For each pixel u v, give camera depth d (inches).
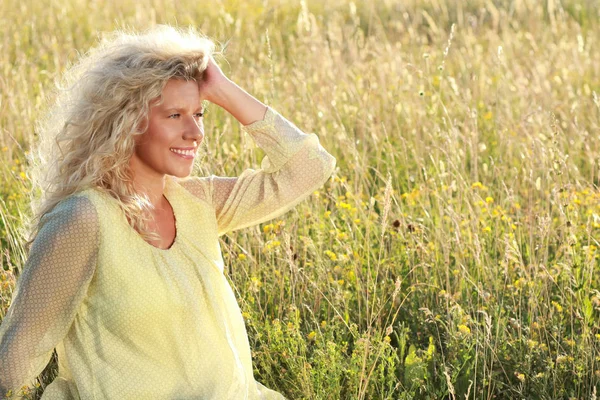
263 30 370.9
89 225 95.2
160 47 97.3
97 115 95.7
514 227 171.9
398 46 326.3
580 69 299.6
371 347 127.2
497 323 133.6
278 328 129.2
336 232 164.6
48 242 94.7
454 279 157.2
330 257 159.3
